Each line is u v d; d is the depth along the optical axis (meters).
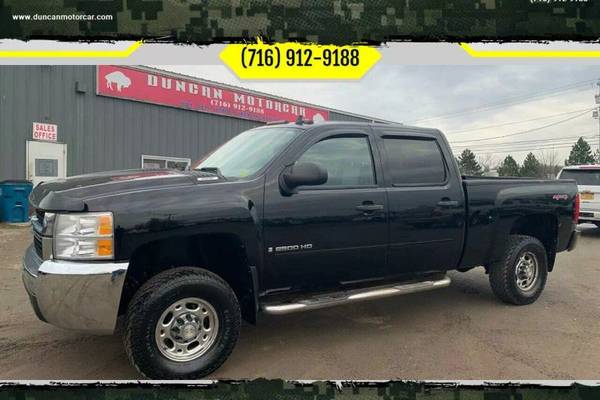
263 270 3.57
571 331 4.41
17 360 3.61
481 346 4.02
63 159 11.70
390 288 4.23
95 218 3.00
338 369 3.53
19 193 10.35
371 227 4.03
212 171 3.99
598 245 10.07
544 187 5.33
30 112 11.08
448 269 4.73
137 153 13.25
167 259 3.57
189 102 14.36
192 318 3.26
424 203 4.36
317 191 3.81
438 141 4.71
